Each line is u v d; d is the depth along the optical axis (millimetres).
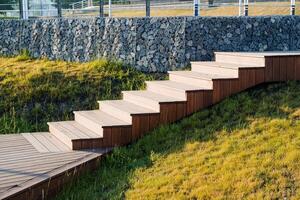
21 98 11805
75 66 13031
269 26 12609
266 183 7402
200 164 8094
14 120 11266
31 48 14086
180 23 12383
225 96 9883
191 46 12391
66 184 8102
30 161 8562
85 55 13344
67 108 11625
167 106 9523
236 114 9383
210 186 7508
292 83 10094
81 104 11695
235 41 12508
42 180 7781
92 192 7922
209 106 9797
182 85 10359
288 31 12719
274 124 8797
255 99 9711
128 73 12516
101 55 13117
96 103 11688
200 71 11242
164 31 12523
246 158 7996
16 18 15703
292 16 12766
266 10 17219
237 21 12500
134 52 12734
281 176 7465
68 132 9602
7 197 7293
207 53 12430
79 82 12203
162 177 7918
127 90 11977
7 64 13469
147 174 8133
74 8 16078
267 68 10094
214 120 9359
